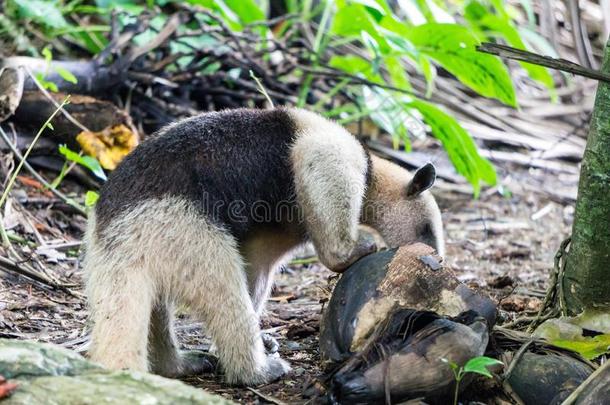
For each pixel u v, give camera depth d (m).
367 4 13.57
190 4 15.00
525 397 6.94
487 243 14.19
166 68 15.16
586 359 7.35
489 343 7.20
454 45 13.73
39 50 14.76
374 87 15.28
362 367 6.75
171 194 7.77
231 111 8.57
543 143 17.88
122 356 7.38
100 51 14.75
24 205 12.24
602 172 7.88
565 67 6.94
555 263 8.63
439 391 6.66
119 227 7.73
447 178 16.56
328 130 8.73
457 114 17.91
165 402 5.82
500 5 15.42
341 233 8.35
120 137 12.90
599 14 20.89
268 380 7.99
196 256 7.73
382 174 9.81
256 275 8.99
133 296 7.57
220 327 7.83
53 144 13.04
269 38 15.45
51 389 5.92
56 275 10.70
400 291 7.07
